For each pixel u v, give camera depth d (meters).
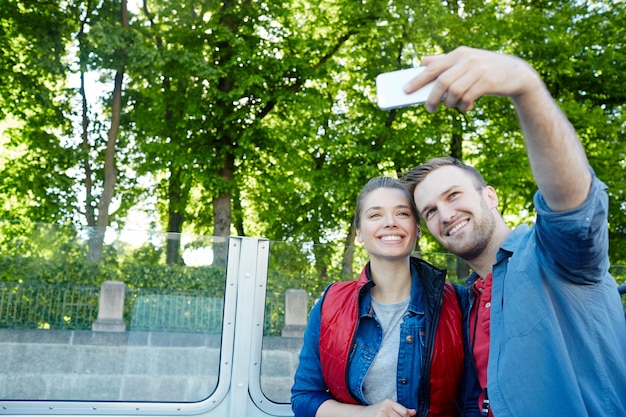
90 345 2.41
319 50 16.66
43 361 2.36
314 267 2.63
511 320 1.26
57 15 15.23
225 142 16.56
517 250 1.33
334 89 17.89
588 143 15.13
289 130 16.53
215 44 15.77
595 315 1.20
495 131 16.39
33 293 2.38
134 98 16.19
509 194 16.06
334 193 15.99
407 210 1.77
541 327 1.21
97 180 17.03
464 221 1.49
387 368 1.73
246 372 2.51
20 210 16.92
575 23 15.46
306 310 2.60
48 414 2.34
